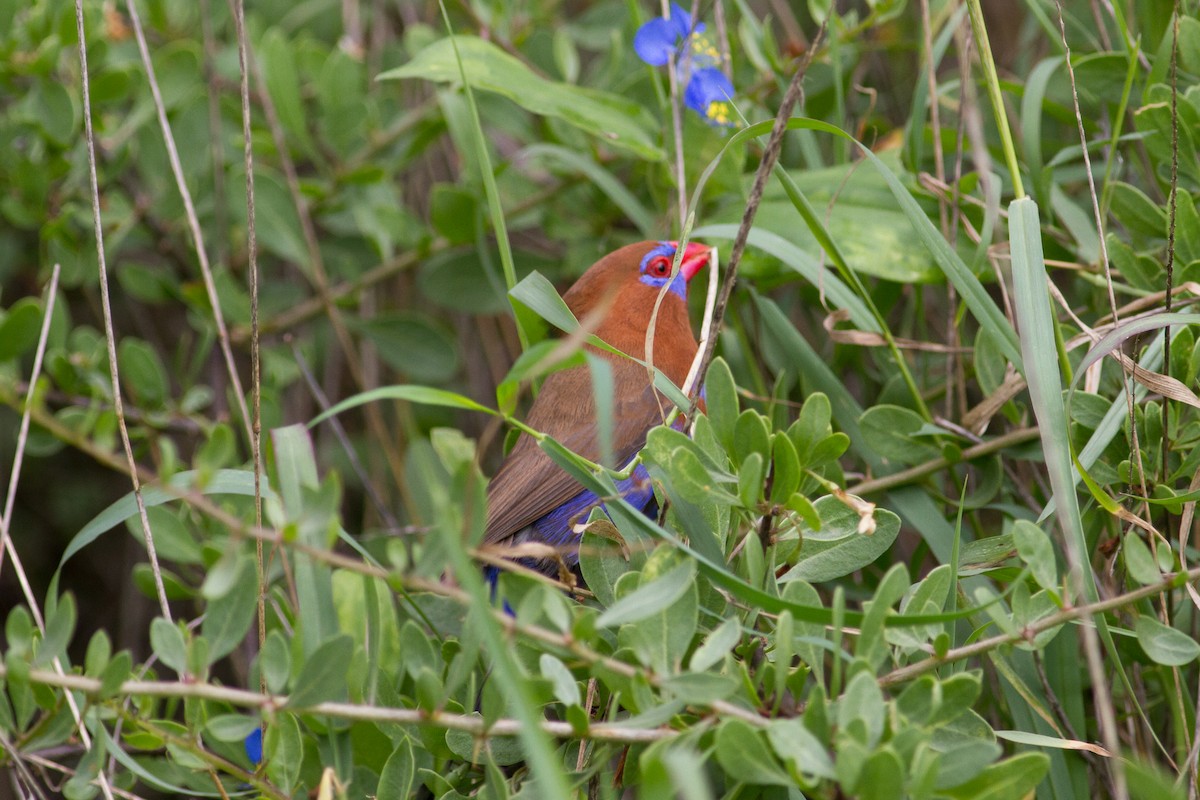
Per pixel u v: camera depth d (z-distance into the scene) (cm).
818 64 867
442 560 442
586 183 943
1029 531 488
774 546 531
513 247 983
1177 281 663
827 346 876
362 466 1112
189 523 831
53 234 933
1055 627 491
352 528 1121
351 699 570
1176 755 632
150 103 947
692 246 838
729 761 429
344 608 658
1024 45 914
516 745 563
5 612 1168
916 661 555
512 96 788
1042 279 537
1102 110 784
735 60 925
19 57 893
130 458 584
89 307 1206
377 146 995
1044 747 576
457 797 551
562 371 834
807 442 533
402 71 789
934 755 413
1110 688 641
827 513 545
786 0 1060
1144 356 621
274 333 1060
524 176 980
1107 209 701
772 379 853
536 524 765
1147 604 600
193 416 929
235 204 966
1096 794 640
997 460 691
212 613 485
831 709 447
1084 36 877
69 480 1184
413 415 1077
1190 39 701
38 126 895
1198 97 675
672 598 439
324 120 961
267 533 427
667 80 867
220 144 998
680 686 439
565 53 940
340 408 505
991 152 831
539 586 447
